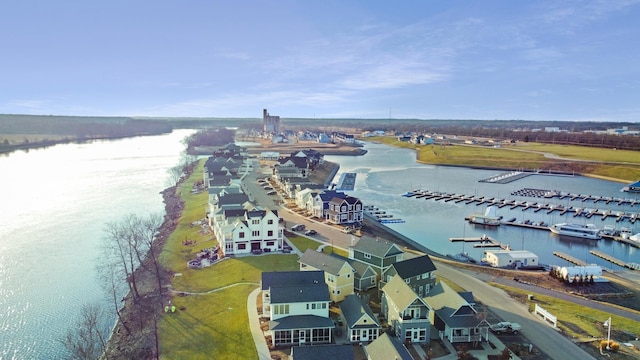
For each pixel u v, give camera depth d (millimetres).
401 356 48125
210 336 60625
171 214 131500
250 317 64750
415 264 73188
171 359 56125
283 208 139125
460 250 108500
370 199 169625
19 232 114438
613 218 143625
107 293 78250
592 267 85875
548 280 84000
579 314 67812
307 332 58281
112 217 129750
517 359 54688
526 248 112000
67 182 184375
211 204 113062
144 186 177750
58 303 75438
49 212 134500
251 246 93500
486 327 58969
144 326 65000
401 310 58594
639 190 189375
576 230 123625
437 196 174000
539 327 63250
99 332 59438
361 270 75500
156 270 80875
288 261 87688
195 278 81250
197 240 103812
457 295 61781
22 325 68562
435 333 61375
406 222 135625
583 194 183625
